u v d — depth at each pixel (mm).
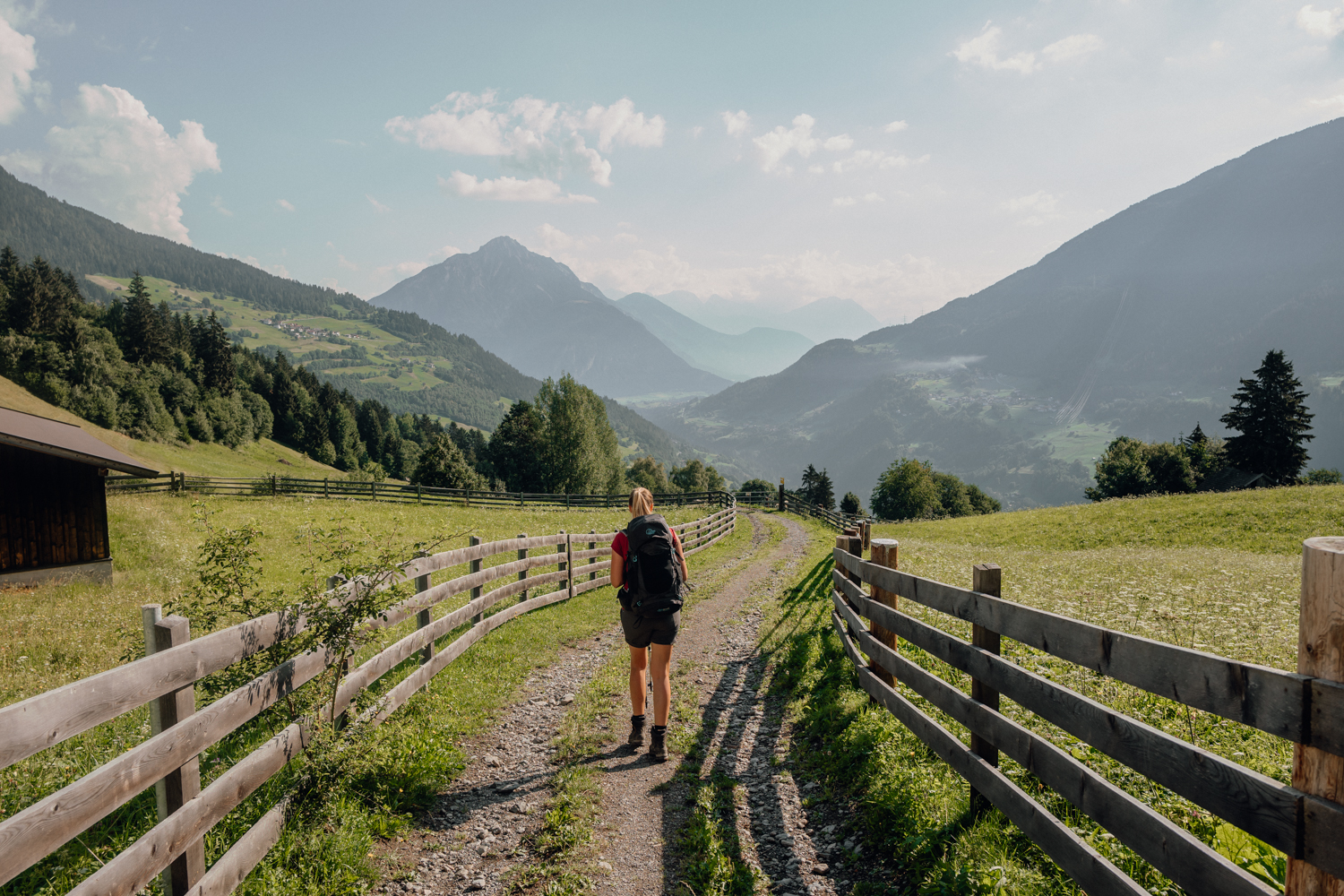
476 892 3729
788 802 4711
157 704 3041
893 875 3602
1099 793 2625
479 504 41438
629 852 4086
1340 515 22875
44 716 2188
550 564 11938
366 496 43219
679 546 5863
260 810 3992
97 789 2416
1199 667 2178
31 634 10508
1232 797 2006
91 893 2318
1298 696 1806
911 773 4430
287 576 14430
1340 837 1642
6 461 17094
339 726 4984
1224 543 22562
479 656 8117
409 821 4480
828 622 9812
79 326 107375
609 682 7477
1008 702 5371
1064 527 28594
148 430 100750
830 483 114625
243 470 106250
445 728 5863
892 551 5906
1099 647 2674
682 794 4859
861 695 6188
